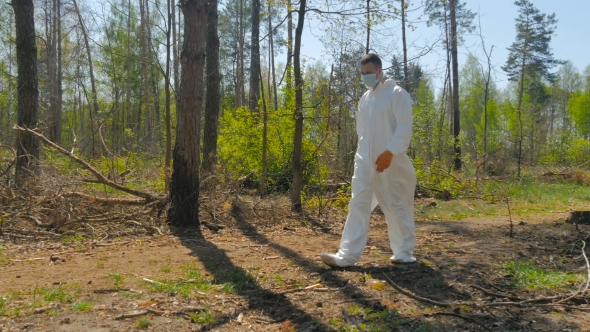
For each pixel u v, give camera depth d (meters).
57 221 7.77
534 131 24.88
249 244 6.75
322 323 3.70
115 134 20.23
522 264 5.29
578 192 14.89
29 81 10.89
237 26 33.34
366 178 5.10
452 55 24.44
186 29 7.94
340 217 9.56
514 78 38.22
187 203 8.04
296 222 8.88
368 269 5.09
